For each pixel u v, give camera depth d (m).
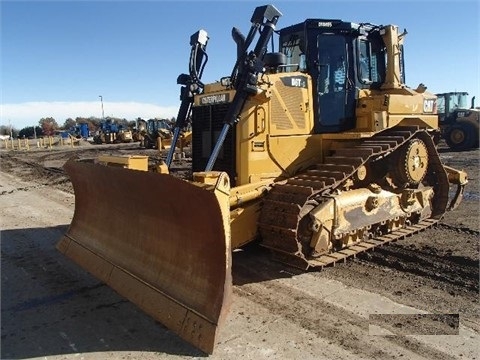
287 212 5.36
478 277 5.54
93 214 6.42
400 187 7.09
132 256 5.38
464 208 9.29
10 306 5.04
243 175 6.07
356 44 7.07
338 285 5.39
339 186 6.20
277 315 4.62
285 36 7.19
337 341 4.08
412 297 5.00
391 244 6.85
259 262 6.27
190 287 4.45
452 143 22.28
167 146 31.64
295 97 6.46
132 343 4.16
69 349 4.09
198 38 6.80
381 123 6.75
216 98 6.41
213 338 3.92
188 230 4.51
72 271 6.07
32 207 11.09
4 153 38.19
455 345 3.97
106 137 51.78
